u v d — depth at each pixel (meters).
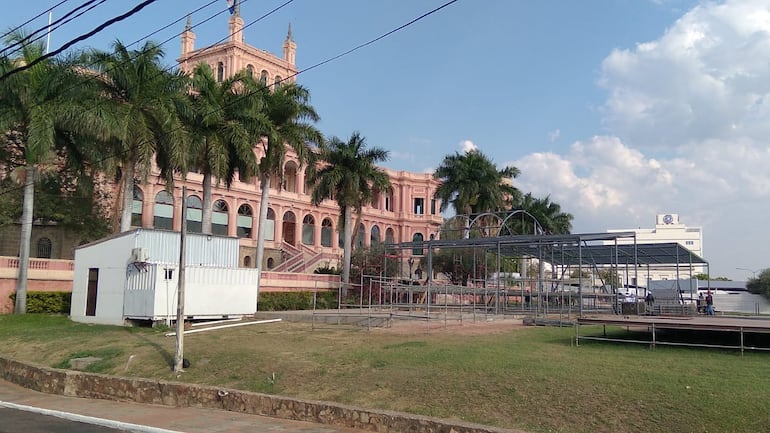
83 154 31.02
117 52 29.27
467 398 11.15
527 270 53.59
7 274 30.23
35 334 22.77
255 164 33.09
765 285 65.69
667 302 31.84
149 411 13.30
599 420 9.70
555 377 11.62
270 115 36.25
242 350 16.62
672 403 9.81
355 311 29.83
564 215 63.56
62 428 11.56
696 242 131.50
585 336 17.67
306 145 37.53
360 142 43.47
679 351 14.77
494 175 48.59
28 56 28.41
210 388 13.59
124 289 25.38
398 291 30.19
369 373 13.27
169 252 26.86
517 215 58.69
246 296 27.17
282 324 23.53
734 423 8.95
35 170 29.89
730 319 18.89
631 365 12.55
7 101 28.84
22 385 17.62
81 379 15.86
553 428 9.66
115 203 37.66
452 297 40.66
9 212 35.03
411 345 16.28
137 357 17.03
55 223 40.00
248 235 61.16
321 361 14.70
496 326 21.69
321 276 44.50
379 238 78.94
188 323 24.89
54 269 32.22
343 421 11.34
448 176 49.47
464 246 27.98
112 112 28.28
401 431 10.55
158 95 30.02
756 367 12.16
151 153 29.02
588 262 35.94
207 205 33.59
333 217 72.12
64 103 27.94
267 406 12.52
